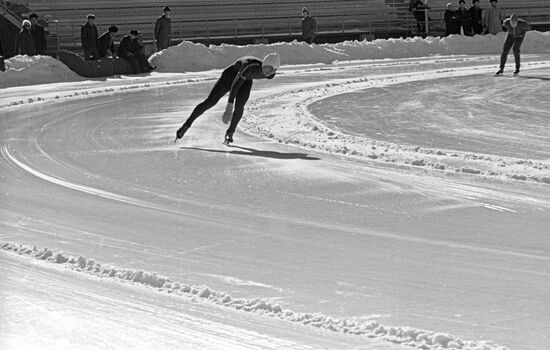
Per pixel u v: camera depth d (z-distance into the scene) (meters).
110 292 8.39
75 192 13.51
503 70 35.97
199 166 15.48
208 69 43.75
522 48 53.03
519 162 15.43
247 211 12.04
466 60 45.28
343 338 7.08
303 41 49.56
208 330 7.27
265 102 26.00
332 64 45.22
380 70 39.66
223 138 18.92
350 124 20.89
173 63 43.31
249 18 53.44
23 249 10.06
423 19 55.91
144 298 8.19
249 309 7.85
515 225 11.08
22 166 15.88
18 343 6.86
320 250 9.98
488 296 8.23
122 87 32.94
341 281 8.76
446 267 9.23
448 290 8.44
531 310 7.82
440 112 23.19
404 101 25.89
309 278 8.88
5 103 27.34
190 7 53.09
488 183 13.78
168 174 14.80
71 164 15.97
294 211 12.00
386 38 56.09
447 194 12.99
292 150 17.23
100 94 30.31
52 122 22.38
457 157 16.02
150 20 51.19
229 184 13.89
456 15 53.41
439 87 30.08
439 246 10.09
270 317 7.63
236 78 17.19
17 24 46.59
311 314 7.67
